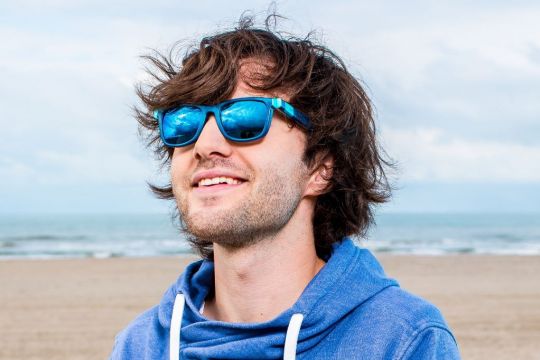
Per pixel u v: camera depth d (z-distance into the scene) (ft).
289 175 7.16
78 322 42.34
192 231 7.04
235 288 7.32
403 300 6.88
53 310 46.96
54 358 33.24
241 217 6.87
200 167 7.08
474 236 217.77
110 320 43.09
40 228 302.66
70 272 74.43
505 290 59.36
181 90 7.20
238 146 7.00
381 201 8.86
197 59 7.54
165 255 114.83
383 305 6.83
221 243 7.13
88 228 297.12
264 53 7.52
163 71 8.45
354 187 8.02
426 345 6.51
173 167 7.36
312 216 7.70
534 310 47.26
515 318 43.96
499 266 84.64
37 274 72.43
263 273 7.22
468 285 63.46
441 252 130.93
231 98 7.24
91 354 34.04
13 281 65.31
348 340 6.73
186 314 7.69
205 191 6.97
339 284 6.93
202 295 7.84
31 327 40.75
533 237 211.00
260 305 7.29
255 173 6.95
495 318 44.01
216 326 7.13
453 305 49.98
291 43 7.73
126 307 48.37
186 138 7.19
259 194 6.90
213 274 7.82
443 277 70.90
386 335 6.60
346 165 7.94
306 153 7.39
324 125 7.45
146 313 8.33
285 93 7.44
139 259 96.63
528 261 93.81
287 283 7.25
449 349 6.59
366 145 8.37
